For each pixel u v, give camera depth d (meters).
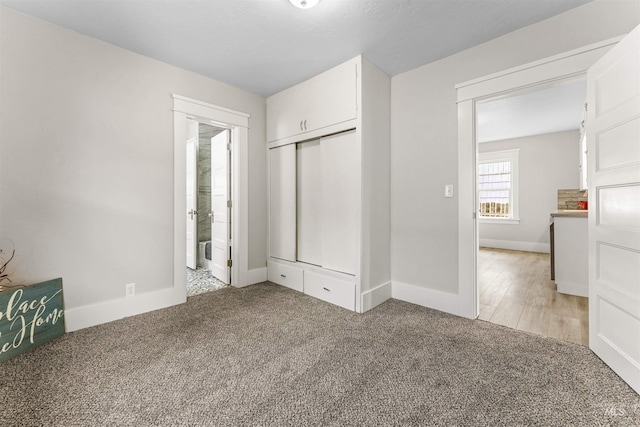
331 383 1.49
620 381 1.50
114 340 1.96
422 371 1.60
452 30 2.11
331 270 2.78
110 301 2.30
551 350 1.83
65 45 2.07
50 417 1.25
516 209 5.85
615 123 1.55
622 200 1.52
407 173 2.73
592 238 1.78
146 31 2.12
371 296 2.57
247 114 3.25
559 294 2.99
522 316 2.39
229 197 3.34
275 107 3.34
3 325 1.70
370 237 2.58
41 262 1.99
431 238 2.58
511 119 4.57
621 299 1.52
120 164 2.34
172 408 1.31
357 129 2.48
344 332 2.09
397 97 2.81
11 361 1.69
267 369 1.62
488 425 1.20
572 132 5.27
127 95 2.38
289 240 3.23
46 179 2.01
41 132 1.98
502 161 6.04
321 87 2.79
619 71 1.53
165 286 2.62
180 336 2.03
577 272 2.94
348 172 2.63
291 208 3.20
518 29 2.09
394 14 1.93
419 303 2.66
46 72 2.00
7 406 1.31
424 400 1.36
